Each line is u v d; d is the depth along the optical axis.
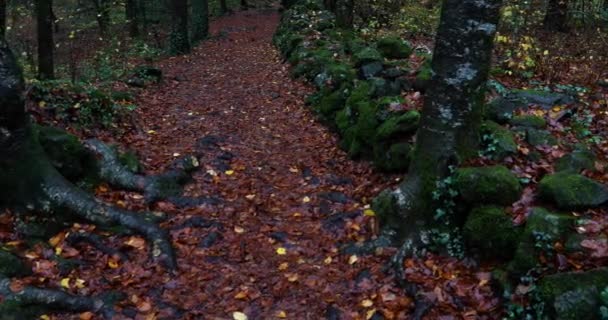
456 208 4.62
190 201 6.04
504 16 9.27
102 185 6.02
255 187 6.63
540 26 11.16
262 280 4.75
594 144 5.68
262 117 9.66
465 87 4.67
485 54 4.64
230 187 6.62
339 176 6.89
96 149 6.24
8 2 15.61
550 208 4.24
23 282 4.20
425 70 7.61
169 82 12.69
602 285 3.33
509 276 3.93
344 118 7.97
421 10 16.33
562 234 3.82
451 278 4.31
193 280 4.71
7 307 3.91
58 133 5.93
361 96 7.82
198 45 21.31
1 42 4.72
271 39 20.72
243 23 29.39
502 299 3.93
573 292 3.36
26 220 4.96
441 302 4.09
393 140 6.38
